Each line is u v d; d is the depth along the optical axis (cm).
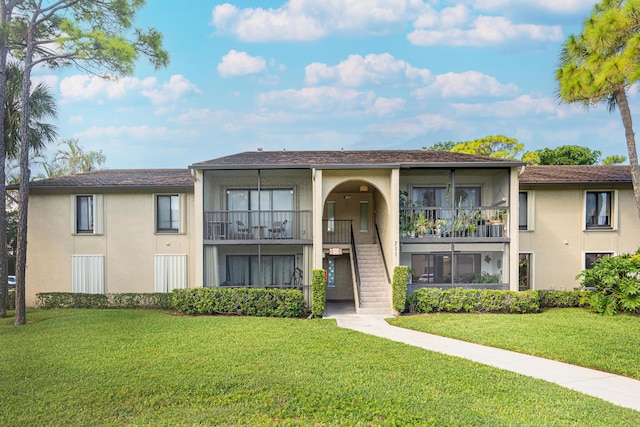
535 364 920
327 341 1090
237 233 1720
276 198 1870
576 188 1848
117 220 1806
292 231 1828
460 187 1897
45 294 1678
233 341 1085
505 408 669
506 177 1703
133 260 1806
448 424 613
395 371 847
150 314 1473
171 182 1802
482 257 1869
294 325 1307
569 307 1609
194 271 1797
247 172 1712
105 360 916
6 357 941
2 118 1481
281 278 1847
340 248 1848
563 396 723
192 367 863
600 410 663
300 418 637
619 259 1482
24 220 1388
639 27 1416
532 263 1841
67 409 668
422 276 1859
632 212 1856
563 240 1848
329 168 1561
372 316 1514
